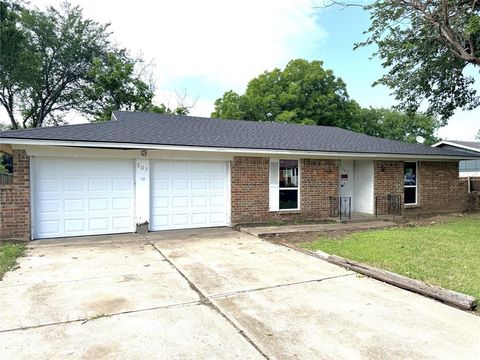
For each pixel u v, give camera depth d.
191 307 4.35
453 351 3.27
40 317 4.00
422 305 4.43
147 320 3.95
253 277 5.64
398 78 15.15
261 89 31.98
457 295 4.46
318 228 10.38
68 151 8.95
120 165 9.62
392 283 5.23
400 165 13.94
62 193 9.02
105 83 25.19
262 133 12.86
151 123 11.69
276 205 11.59
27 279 5.45
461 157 14.01
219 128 12.65
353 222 11.70
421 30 13.46
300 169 11.95
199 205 10.66
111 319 3.97
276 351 3.27
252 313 4.16
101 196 9.42
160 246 8.02
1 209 8.34
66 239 8.76
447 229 10.20
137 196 9.68
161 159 10.08
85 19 27.12
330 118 30.89
